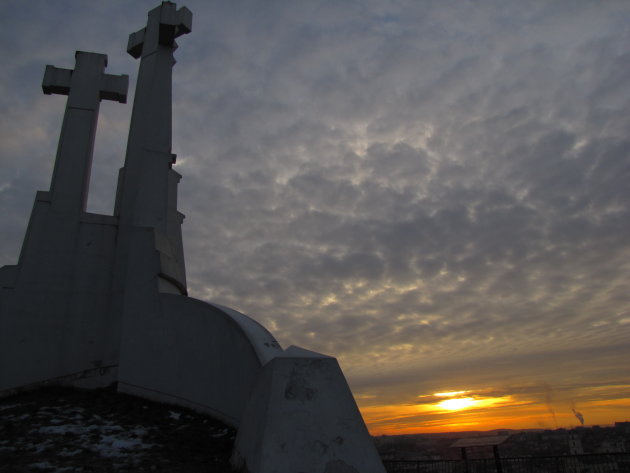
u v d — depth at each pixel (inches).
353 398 308.7
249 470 280.8
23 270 613.0
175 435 403.2
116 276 636.1
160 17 730.2
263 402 300.8
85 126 698.8
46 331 596.4
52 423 425.7
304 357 317.4
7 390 562.9
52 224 641.0
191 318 513.3
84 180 672.4
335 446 283.6
